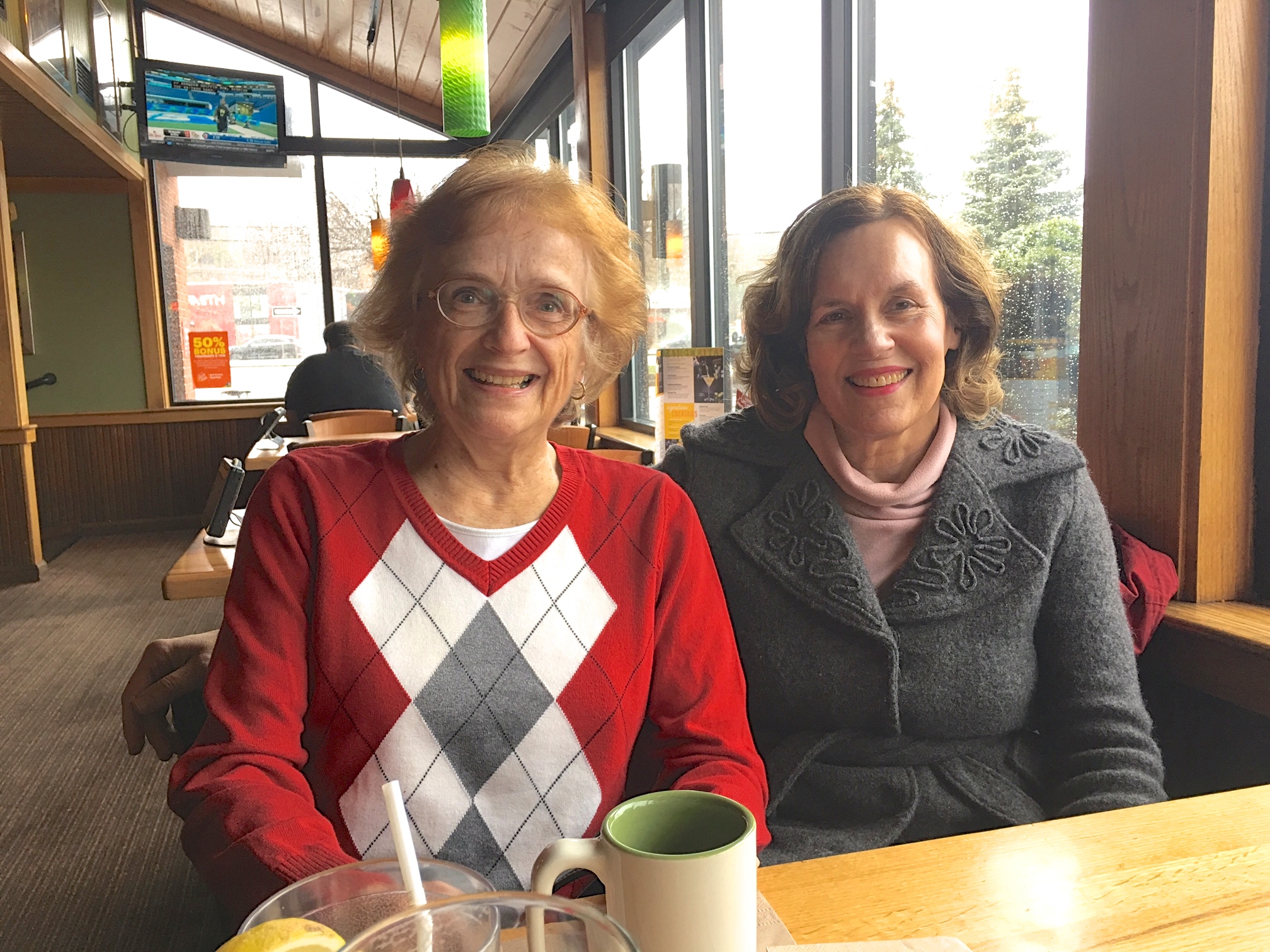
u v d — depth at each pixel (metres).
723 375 2.31
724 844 0.55
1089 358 1.62
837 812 1.24
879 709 1.22
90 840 2.25
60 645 3.77
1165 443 1.49
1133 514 1.56
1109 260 1.57
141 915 1.94
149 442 6.52
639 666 1.03
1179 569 1.49
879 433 1.25
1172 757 1.48
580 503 1.06
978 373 1.33
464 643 0.98
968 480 1.25
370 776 0.96
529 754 0.99
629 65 4.66
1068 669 1.23
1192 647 1.40
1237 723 1.37
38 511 5.75
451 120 3.99
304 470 1.02
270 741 0.92
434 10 5.45
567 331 1.02
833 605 1.23
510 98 6.66
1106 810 1.11
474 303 1.00
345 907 0.49
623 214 1.28
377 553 0.99
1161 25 1.45
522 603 1.00
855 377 1.25
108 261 6.52
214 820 0.82
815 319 1.27
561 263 1.01
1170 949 0.62
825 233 1.26
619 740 1.02
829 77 2.76
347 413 4.39
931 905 0.68
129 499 6.51
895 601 1.23
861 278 1.22
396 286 1.07
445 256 1.01
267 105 6.70
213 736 0.92
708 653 1.08
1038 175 1.96
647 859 0.50
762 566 1.27
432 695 0.97
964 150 2.21
